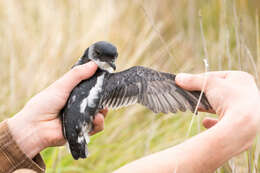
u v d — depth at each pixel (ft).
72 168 17.97
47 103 11.21
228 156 8.30
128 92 11.57
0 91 21.62
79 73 11.45
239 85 9.12
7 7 27.58
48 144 11.11
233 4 16.11
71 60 23.25
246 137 8.36
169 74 11.29
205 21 28.14
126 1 27.50
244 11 26.30
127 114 21.38
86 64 11.59
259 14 26.30
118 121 21.06
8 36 24.89
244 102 8.63
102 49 13.25
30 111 11.03
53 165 16.88
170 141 19.67
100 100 11.42
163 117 21.06
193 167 8.07
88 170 18.83
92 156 19.34
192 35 27.07
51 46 24.16
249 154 13.06
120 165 18.92
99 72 11.98
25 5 27.94
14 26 26.30
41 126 11.07
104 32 25.39
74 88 11.51
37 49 24.03
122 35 25.49
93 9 26.86
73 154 10.92
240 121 8.32
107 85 11.60
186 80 10.36
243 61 15.14
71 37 24.79
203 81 10.05
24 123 10.84
